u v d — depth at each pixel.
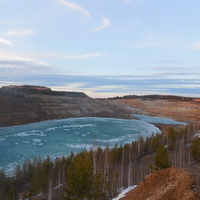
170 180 16.08
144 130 108.62
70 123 123.44
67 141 77.38
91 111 171.38
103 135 92.00
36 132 92.62
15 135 84.81
